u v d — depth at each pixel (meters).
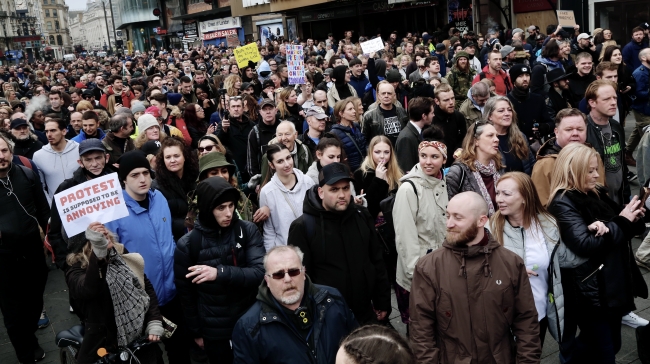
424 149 4.34
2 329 6.24
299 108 9.19
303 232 3.99
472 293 3.21
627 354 4.60
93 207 3.74
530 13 21.11
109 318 3.70
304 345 3.12
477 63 13.01
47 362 5.35
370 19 28.92
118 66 27.47
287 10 31.58
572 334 4.16
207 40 47.75
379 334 2.01
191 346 5.23
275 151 4.83
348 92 9.88
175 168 4.99
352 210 4.05
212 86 13.77
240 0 33.72
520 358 3.24
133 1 73.38
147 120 6.68
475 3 22.73
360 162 6.70
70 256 3.76
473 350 3.21
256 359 3.11
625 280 3.85
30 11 149.62
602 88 5.25
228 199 3.89
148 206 4.49
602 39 12.50
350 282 3.98
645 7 16.94
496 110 5.29
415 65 12.59
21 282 5.29
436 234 4.38
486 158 4.61
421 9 26.16
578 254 3.79
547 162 4.52
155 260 4.40
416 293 3.35
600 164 4.42
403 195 4.33
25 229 5.29
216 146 5.76
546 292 3.80
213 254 3.96
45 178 6.86
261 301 3.18
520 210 3.73
